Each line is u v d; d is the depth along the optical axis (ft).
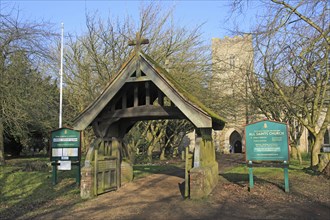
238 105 91.71
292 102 56.95
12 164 71.87
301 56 45.70
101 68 77.30
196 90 86.33
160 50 82.99
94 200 33.06
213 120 34.42
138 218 26.14
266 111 77.10
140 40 35.17
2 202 35.29
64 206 31.37
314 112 56.13
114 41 78.33
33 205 33.19
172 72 82.43
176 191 36.63
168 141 107.24
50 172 52.26
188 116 32.68
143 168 63.36
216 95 90.38
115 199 33.30
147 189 38.06
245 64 75.25
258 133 37.01
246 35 51.49
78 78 82.58
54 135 43.06
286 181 35.65
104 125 36.65
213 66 89.71
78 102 87.30
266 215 25.99
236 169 61.00
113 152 39.06
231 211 27.43
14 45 61.21
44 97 71.36
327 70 48.29
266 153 36.52
